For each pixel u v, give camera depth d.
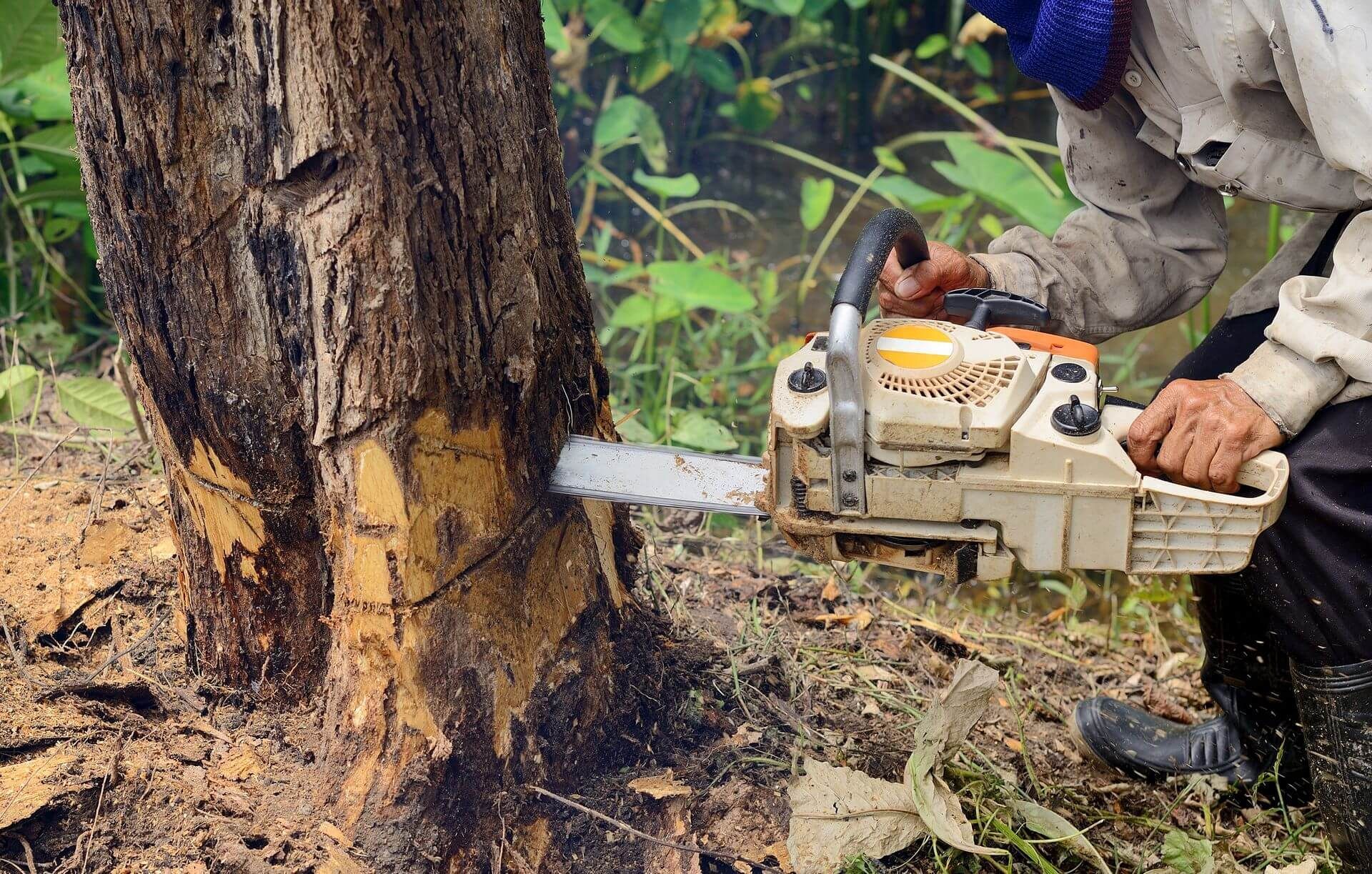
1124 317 1.86
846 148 4.80
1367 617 1.49
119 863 1.47
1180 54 1.54
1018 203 3.04
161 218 1.37
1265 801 1.96
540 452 1.54
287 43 1.26
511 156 1.41
